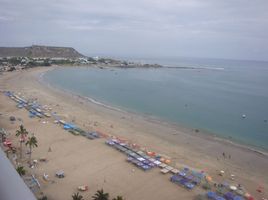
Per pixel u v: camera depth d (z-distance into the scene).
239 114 115.62
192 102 136.62
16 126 78.19
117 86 176.88
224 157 67.31
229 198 47.47
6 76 174.62
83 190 46.94
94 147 66.12
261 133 89.25
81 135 73.62
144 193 47.72
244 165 63.25
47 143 66.94
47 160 57.62
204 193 48.62
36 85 151.88
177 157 64.69
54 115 92.12
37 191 45.34
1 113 90.06
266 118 110.31
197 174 55.09
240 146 76.19
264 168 62.31
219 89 190.12
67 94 135.25
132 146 68.69
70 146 65.94
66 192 46.25
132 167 56.84
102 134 75.81
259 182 55.12
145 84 193.75
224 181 54.25
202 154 68.25
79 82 183.25
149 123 93.56
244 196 49.03
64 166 55.56
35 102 108.56
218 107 128.25
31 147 63.22
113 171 54.66
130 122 92.88
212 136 84.06
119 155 62.25
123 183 50.50
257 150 73.50
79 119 90.81
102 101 126.06
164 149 69.38
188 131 87.44
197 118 104.94
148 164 57.53
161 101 134.25
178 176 53.78
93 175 52.69
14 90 130.50
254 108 129.38
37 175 50.81
